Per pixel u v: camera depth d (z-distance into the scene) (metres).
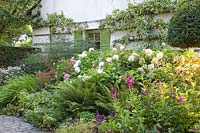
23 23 12.10
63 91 5.56
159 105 3.77
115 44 10.30
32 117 5.67
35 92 7.00
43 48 10.66
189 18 6.54
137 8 9.73
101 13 10.92
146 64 5.73
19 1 11.85
